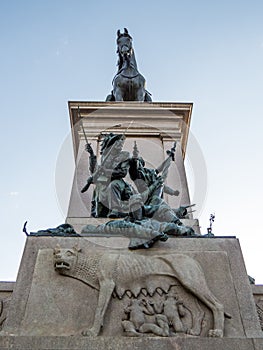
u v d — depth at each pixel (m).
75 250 3.61
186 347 2.79
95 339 2.82
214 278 3.51
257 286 4.20
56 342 2.80
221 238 3.96
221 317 3.12
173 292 3.34
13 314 3.19
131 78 10.03
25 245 3.82
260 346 2.81
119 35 11.65
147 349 2.76
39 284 3.42
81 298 3.31
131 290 3.33
